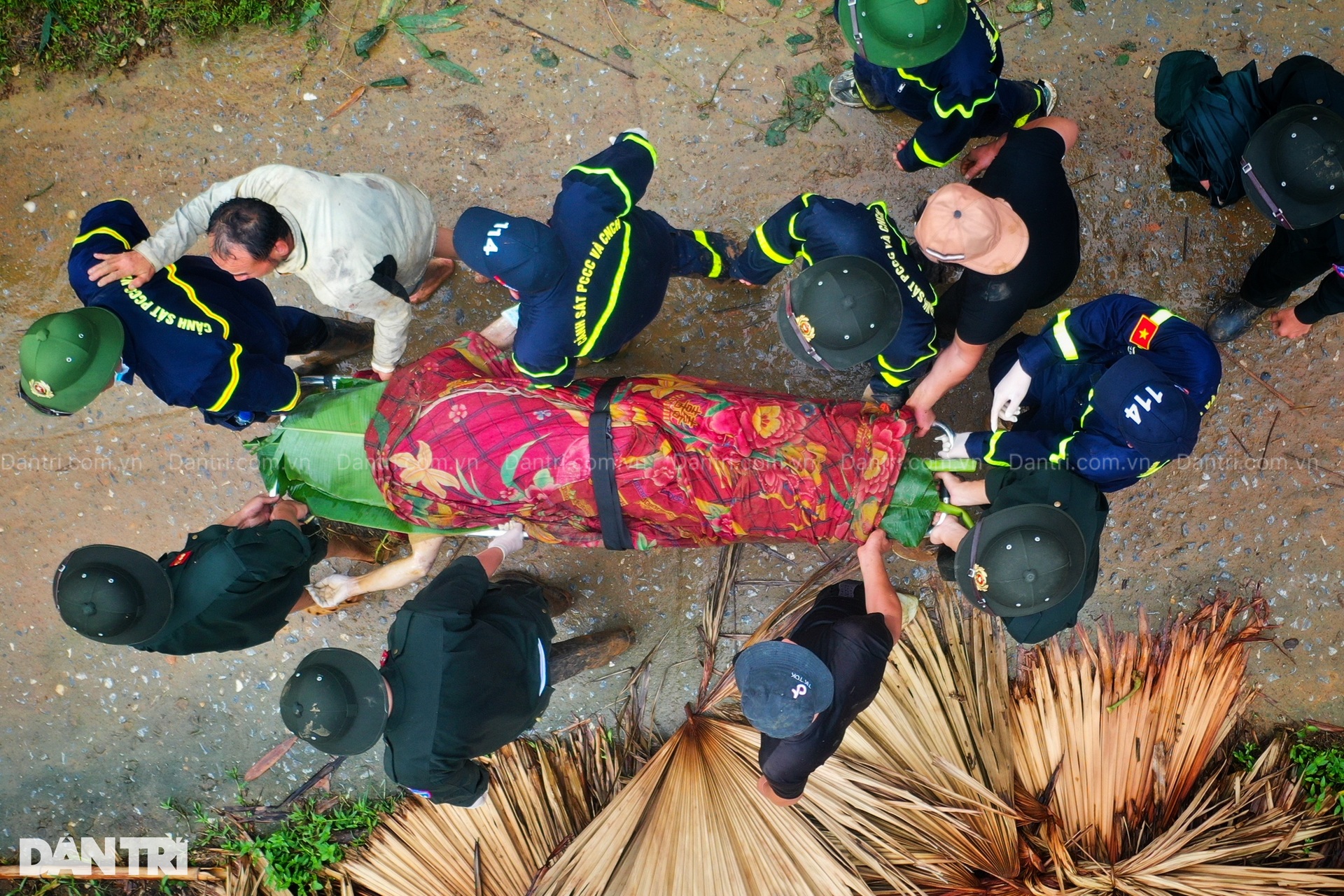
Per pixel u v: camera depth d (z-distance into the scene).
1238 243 4.11
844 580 3.60
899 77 3.26
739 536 3.29
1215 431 4.13
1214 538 4.16
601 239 2.86
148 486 4.28
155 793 4.36
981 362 4.13
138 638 3.07
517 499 3.20
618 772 4.06
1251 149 3.04
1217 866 3.54
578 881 3.49
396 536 4.23
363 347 4.30
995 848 3.56
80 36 4.20
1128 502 4.17
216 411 3.27
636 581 4.27
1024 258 2.92
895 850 3.48
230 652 4.31
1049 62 4.12
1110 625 3.99
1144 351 2.99
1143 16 4.10
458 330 4.25
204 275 3.24
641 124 4.19
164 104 4.23
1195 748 3.78
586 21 4.18
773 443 3.18
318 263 3.05
